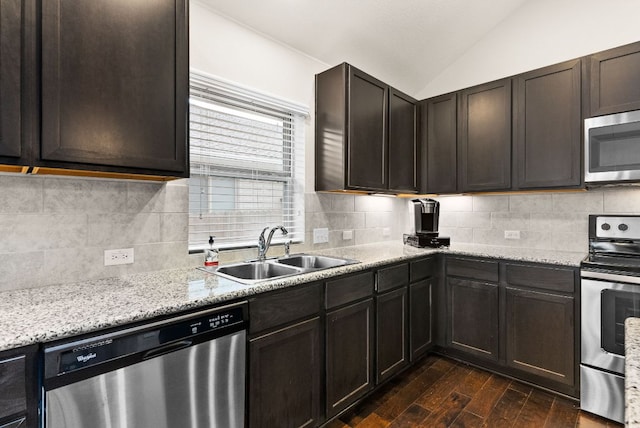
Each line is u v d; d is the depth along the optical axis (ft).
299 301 5.40
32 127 3.71
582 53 8.54
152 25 4.63
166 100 4.75
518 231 9.45
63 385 3.16
